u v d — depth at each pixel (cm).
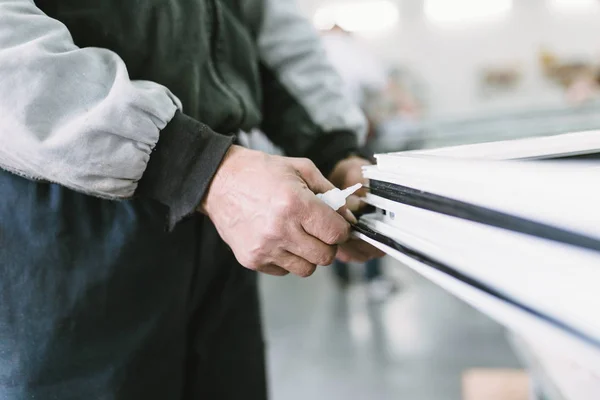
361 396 162
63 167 45
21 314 55
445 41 595
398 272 293
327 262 45
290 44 79
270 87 81
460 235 30
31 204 54
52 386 56
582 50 561
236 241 47
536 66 574
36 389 56
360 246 61
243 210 45
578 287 22
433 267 31
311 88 79
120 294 58
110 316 58
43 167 46
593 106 256
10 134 44
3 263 54
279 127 80
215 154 47
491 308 26
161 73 59
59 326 55
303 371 181
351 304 247
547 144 48
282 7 81
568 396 51
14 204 54
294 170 47
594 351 21
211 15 67
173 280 62
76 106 46
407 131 281
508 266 26
